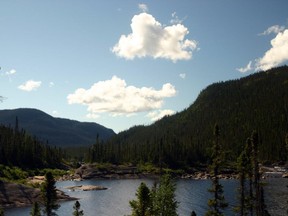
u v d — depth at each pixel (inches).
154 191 2052.2
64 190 5664.4
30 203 4047.7
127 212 3818.9
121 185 6515.8
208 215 1969.7
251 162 2026.3
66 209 3873.0
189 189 5487.2
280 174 7416.3
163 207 2006.6
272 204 3801.7
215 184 1984.5
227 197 4414.4
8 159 7386.8
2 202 3882.9
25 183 5142.7
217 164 1995.6
